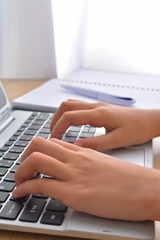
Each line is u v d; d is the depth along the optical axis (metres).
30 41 0.90
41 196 0.37
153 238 0.32
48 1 0.85
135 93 0.77
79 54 1.01
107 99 0.71
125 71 1.01
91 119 0.50
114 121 0.51
